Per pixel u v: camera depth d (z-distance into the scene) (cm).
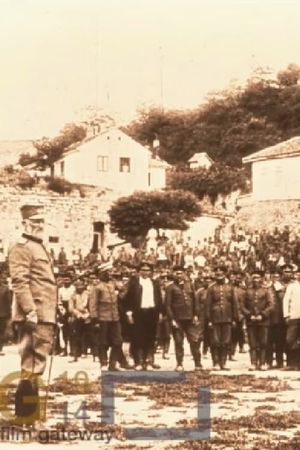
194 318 1847
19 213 2089
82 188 2102
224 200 2147
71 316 1989
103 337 1842
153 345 1859
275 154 2152
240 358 2006
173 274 1858
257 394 1650
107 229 2095
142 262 1883
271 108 2159
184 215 2120
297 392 1662
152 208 2084
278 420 1469
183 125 2130
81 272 2020
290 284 1883
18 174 2111
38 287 1346
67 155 2112
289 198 2153
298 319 1872
